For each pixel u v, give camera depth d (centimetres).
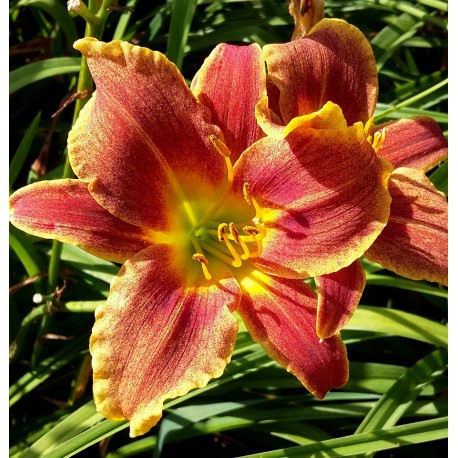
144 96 33
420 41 52
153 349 31
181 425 39
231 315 32
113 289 32
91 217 33
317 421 44
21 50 51
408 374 41
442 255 36
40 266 43
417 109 47
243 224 35
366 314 42
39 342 43
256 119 34
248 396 44
